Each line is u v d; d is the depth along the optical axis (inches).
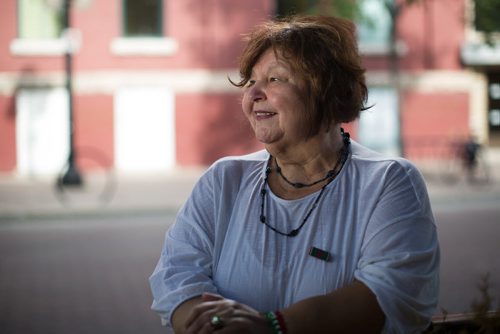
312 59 83.9
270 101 85.1
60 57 859.4
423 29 912.9
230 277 85.3
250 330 76.9
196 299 83.1
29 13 855.7
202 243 88.6
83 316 275.9
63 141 865.5
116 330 255.4
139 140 878.4
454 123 925.2
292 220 84.7
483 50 904.9
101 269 366.3
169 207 603.2
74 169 721.6
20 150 859.4
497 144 935.7
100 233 490.6
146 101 879.7
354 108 87.0
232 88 887.7
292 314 77.8
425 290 80.4
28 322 268.1
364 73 88.8
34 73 855.7
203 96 885.8
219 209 88.7
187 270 86.6
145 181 804.0
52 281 339.3
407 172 85.4
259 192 87.9
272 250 83.9
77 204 623.5
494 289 291.3
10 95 855.7
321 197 84.7
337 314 77.9
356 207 83.9
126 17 873.5
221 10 884.0
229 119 887.7
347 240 82.5
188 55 882.1
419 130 918.4
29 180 824.3
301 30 85.5
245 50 88.1
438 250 83.4
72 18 860.0
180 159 884.6
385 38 904.9
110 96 871.7
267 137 85.9
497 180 756.0
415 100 917.2
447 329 98.3
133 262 383.6
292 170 88.1
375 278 79.0
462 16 320.5
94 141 869.8
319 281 81.6
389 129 911.7
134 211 591.8
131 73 872.3
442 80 920.3
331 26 87.3
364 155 88.8
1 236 481.4
